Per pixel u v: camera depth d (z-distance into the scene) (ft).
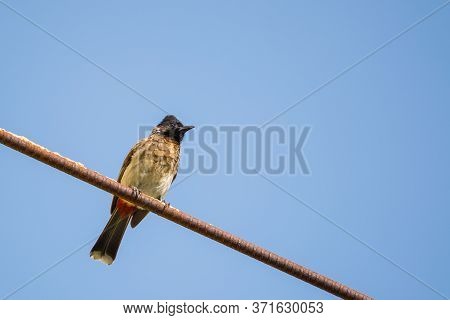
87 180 21.35
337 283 23.04
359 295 23.39
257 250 22.00
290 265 22.35
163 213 21.91
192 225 21.90
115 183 21.61
